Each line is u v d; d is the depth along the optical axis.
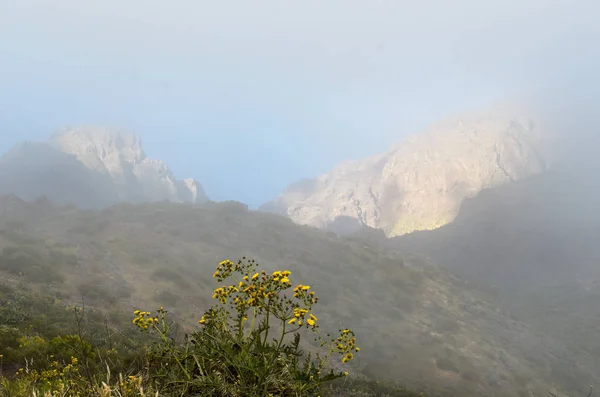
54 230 145.88
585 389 122.56
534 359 139.50
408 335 132.12
